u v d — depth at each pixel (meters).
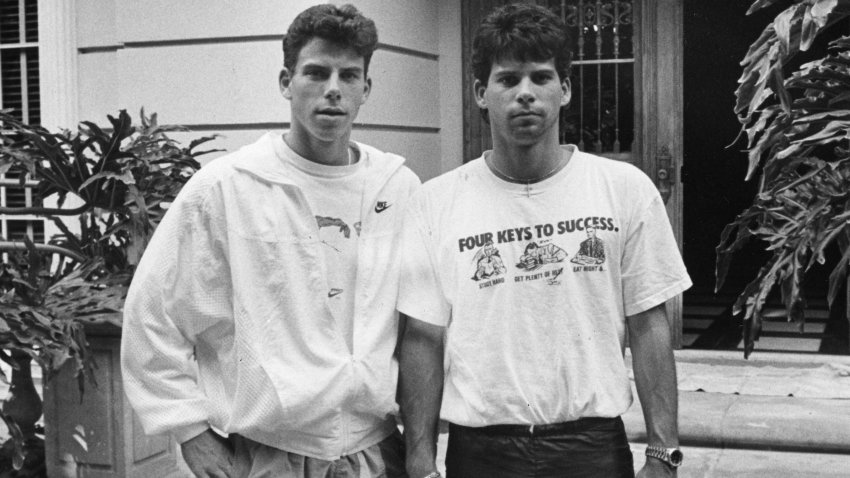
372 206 2.63
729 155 13.22
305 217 2.54
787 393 5.98
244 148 2.63
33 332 3.99
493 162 2.50
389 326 2.60
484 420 2.43
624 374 2.47
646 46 6.89
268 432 2.53
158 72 6.36
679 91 6.86
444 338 2.57
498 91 2.40
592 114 7.02
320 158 2.58
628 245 2.46
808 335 7.76
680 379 6.37
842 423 5.30
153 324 2.52
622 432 2.49
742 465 5.01
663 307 2.49
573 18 7.00
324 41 2.48
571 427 2.43
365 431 2.62
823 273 11.54
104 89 6.79
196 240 2.52
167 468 4.69
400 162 2.71
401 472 2.74
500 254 2.43
